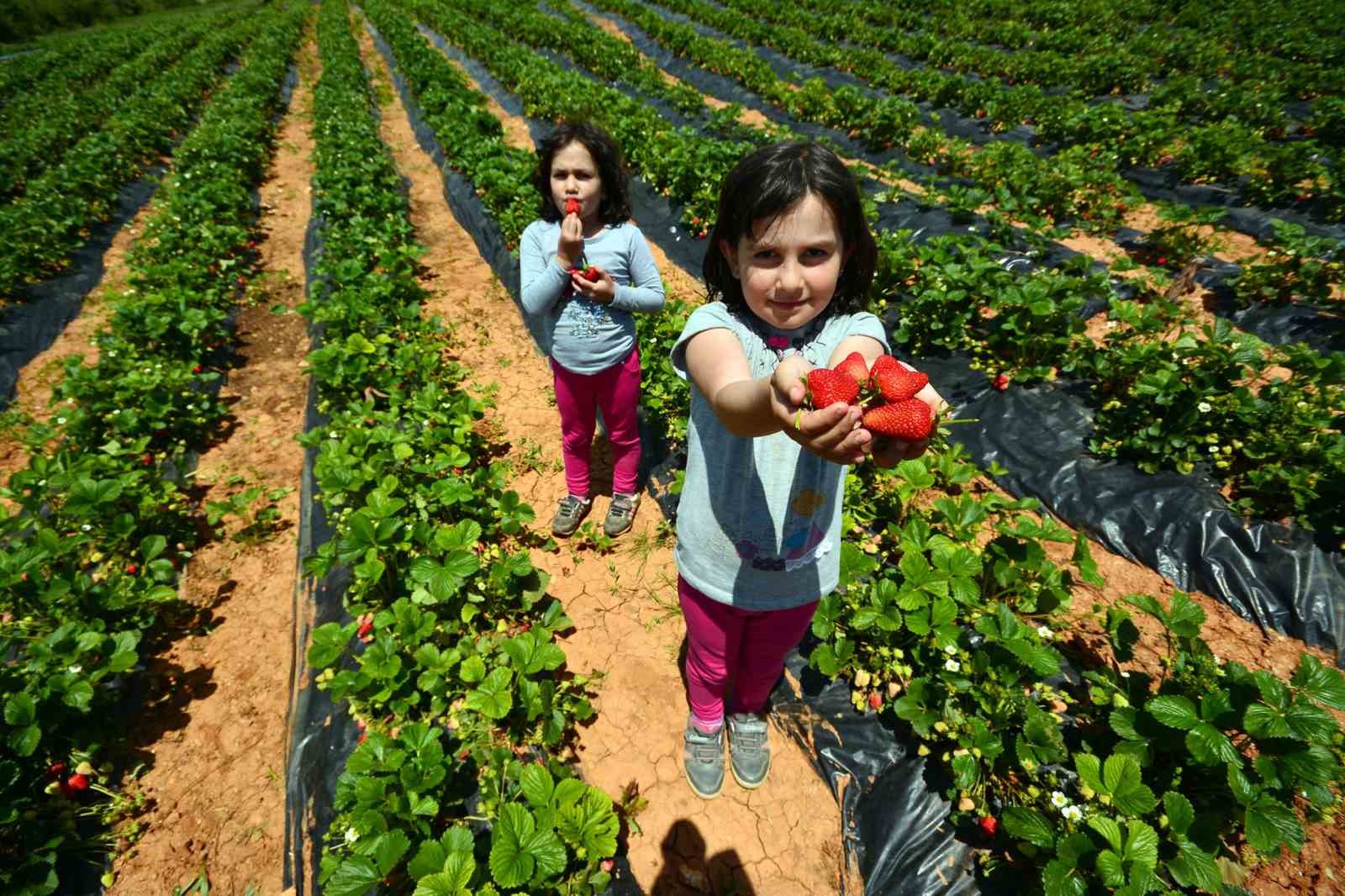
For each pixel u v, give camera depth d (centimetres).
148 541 374
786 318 139
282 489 462
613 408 344
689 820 274
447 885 204
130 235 901
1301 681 224
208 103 1639
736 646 227
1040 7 1917
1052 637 313
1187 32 1616
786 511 168
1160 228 694
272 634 366
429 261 792
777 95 1298
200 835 279
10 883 248
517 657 289
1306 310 557
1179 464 414
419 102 1389
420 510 386
